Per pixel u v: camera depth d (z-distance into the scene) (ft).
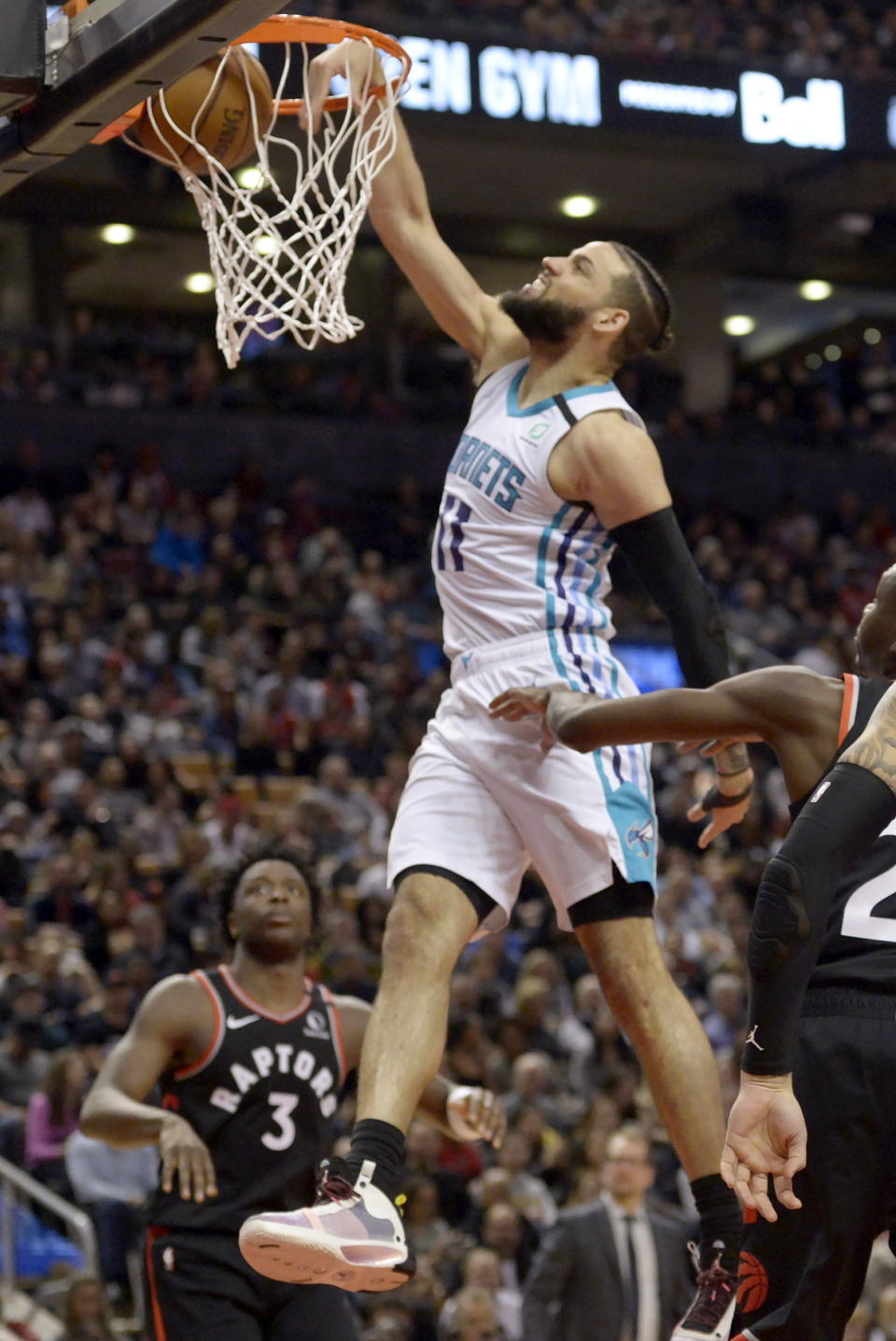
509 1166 25.85
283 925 12.46
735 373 70.74
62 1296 22.30
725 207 61.77
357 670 47.26
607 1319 17.79
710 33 58.18
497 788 9.46
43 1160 24.43
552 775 9.36
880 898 7.72
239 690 44.83
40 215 56.65
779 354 76.18
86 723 39.68
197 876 33.45
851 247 64.44
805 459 65.41
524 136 54.24
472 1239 24.06
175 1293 11.89
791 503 63.62
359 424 60.18
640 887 9.48
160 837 36.37
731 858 41.83
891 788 7.43
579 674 9.51
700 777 43.91
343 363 63.67
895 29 61.82
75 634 42.70
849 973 7.64
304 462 59.21
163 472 57.00
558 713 8.59
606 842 9.33
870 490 66.18
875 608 8.28
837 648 55.36
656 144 56.13
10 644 43.68
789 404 69.00
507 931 35.09
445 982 9.12
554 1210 25.31
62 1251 23.71
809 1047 7.63
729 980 31.99
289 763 42.22
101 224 57.41
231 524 53.83
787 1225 7.61
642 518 9.37
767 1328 7.61
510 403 9.99
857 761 7.46
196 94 9.77
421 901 9.25
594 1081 29.73
